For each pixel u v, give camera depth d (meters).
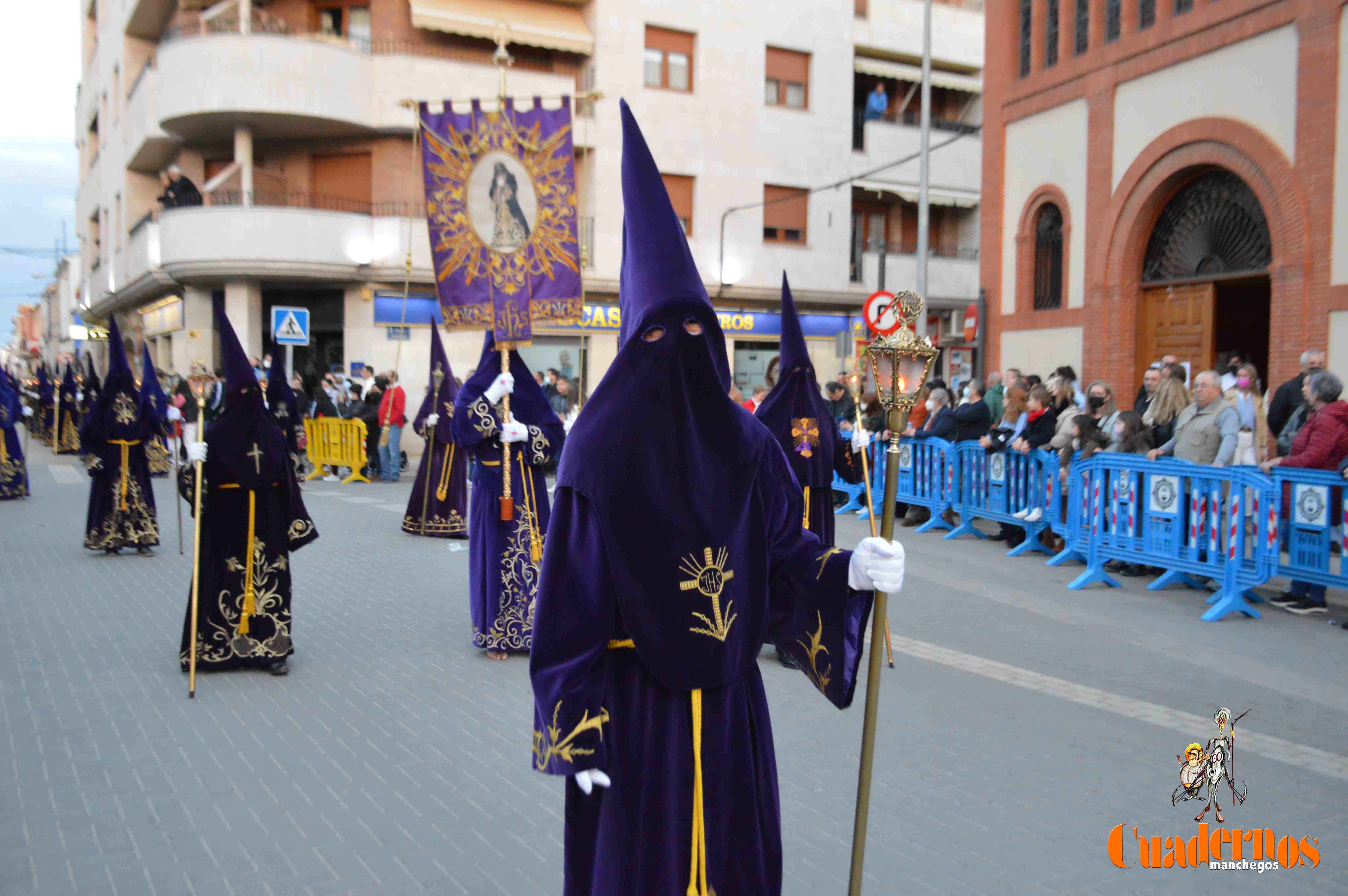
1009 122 17.80
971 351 27.88
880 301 11.02
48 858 3.98
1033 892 3.70
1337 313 12.09
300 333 16.67
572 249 7.14
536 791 4.63
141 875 3.84
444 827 4.25
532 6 23.20
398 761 4.99
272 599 6.49
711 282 25.27
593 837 2.54
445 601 8.66
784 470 2.76
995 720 5.53
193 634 6.11
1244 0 13.16
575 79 23.83
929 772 4.80
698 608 2.49
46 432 28.34
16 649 7.09
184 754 5.09
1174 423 9.74
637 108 24.14
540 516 6.91
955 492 11.95
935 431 12.47
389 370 22.41
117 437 10.57
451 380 11.95
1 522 13.34
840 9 26.53
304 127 21.75
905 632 7.41
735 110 25.31
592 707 2.44
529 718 5.65
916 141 27.77
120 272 29.59
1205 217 14.41
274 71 20.55
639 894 2.47
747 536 2.63
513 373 7.05
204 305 23.30
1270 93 12.94
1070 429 10.25
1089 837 4.14
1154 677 6.32
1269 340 14.82
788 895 3.67
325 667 6.66
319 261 21.33
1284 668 6.53
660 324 2.46
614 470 2.46
